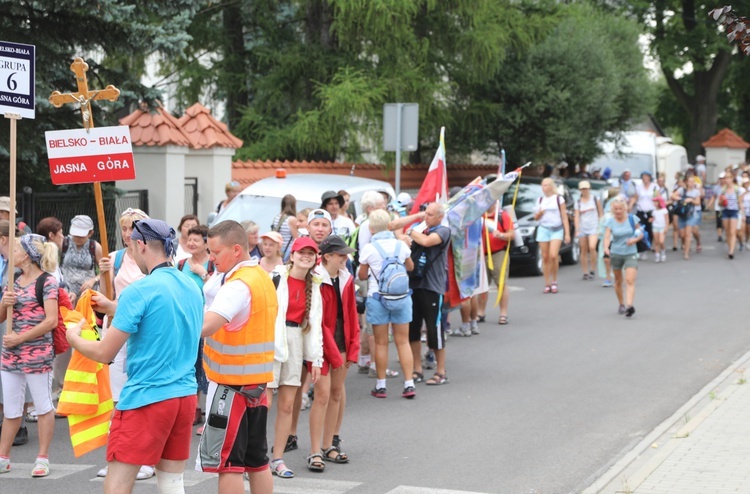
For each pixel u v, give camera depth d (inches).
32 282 328.2
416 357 463.5
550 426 379.2
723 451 324.8
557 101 1223.5
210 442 250.1
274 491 299.4
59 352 332.8
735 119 2304.4
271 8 1119.0
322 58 1063.0
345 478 313.9
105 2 577.9
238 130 1097.4
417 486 304.2
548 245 765.9
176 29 638.5
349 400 428.1
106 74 653.9
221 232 252.2
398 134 724.0
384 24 985.5
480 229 567.5
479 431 372.8
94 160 291.7
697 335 577.0
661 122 2374.5
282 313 312.8
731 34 304.5
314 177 658.2
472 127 1200.2
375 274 424.8
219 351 250.8
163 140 763.4
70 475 318.0
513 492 297.6
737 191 1017.5
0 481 310.3
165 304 224.2
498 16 1125.1
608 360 508.1
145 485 308.0
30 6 589.0
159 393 223.1
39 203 629.6
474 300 582.6
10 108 315.0
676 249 1114.1
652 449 337.7
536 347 546.3
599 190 1034.7
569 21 1279.5
